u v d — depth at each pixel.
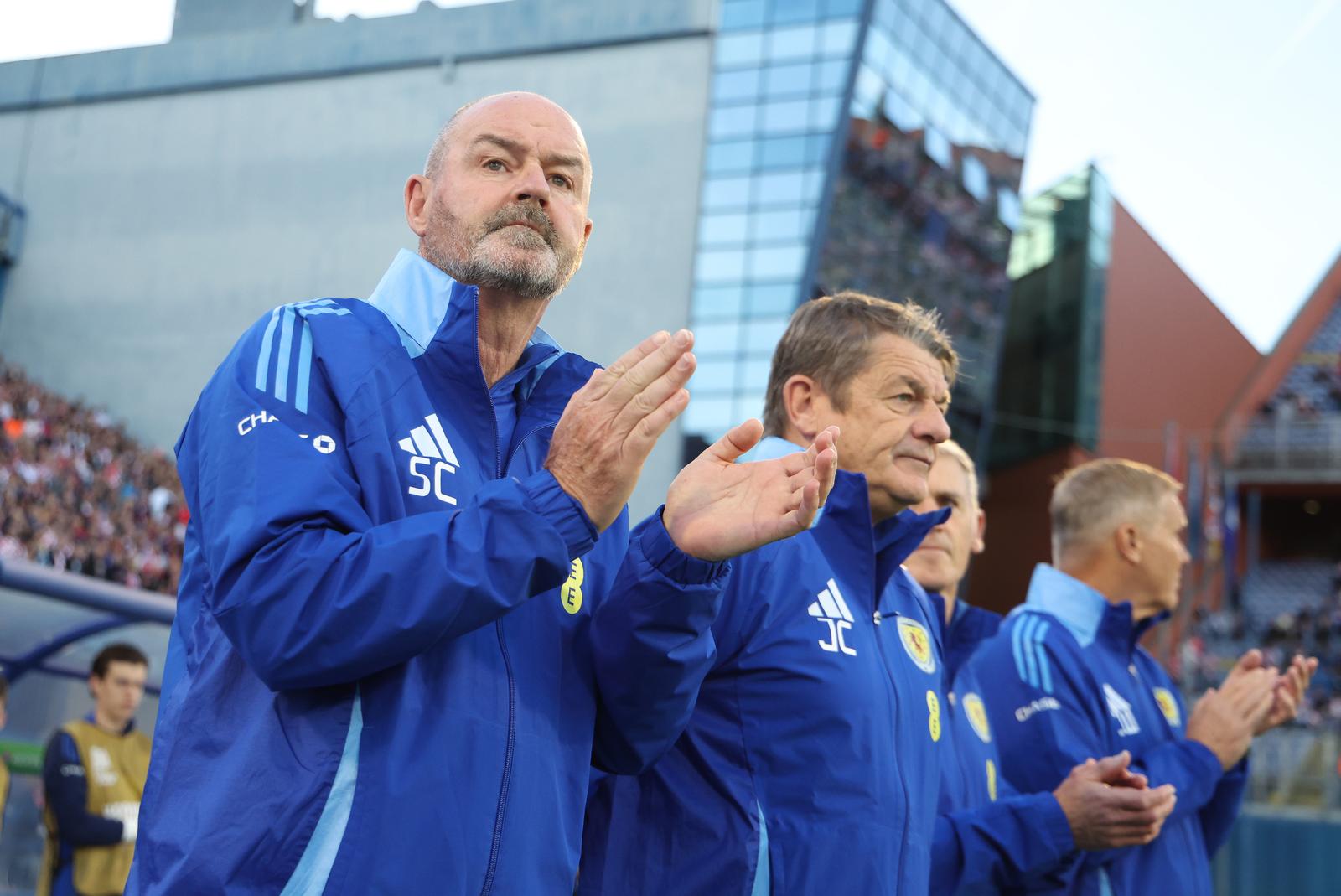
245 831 1.42
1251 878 12.59
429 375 1.70
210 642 1.56
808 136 25.95
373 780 1.44
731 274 25.83
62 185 30.69
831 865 2.04
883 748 2.16
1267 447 29.92
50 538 17.78
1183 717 3.51
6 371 23.70
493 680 1.56
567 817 1.62
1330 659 24.45
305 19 30.39
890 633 2.37
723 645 2.14
